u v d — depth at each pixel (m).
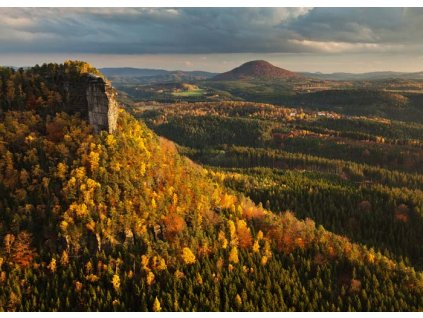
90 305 108.69
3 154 127.81
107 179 125.31
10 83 142.00
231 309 113.44
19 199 120.56
